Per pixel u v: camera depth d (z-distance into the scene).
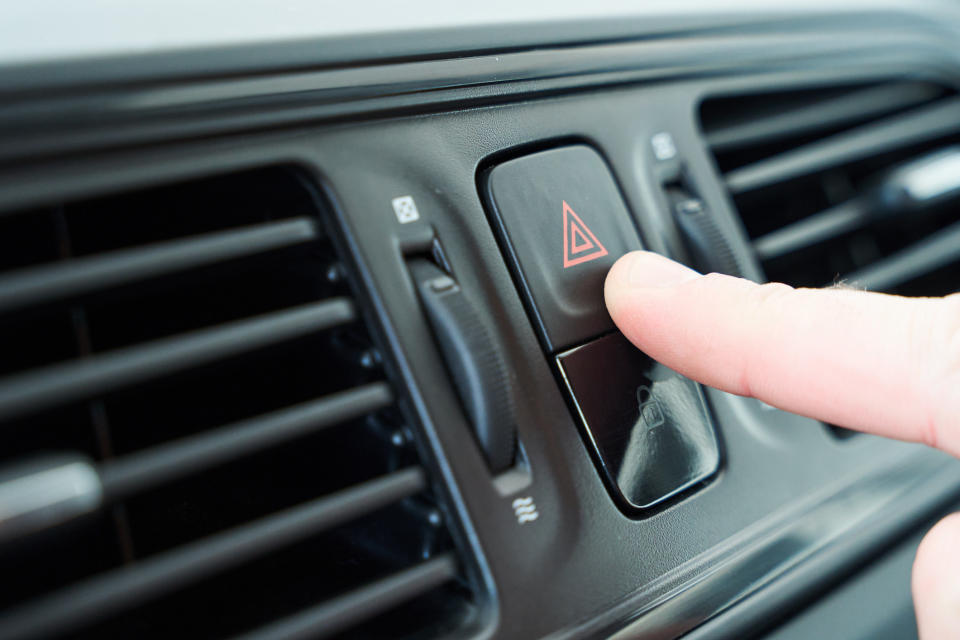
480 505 0.48
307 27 0.49
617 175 0.62
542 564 0.50
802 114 0.86
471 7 0.56
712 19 0.72
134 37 0.44
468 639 0.46
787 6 0.79
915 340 0.43
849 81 0.87
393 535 0.50
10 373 0.41
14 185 0.39
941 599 0.43
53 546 0.40
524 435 0.51
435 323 0.49
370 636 0.48
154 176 0.43
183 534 0.45
